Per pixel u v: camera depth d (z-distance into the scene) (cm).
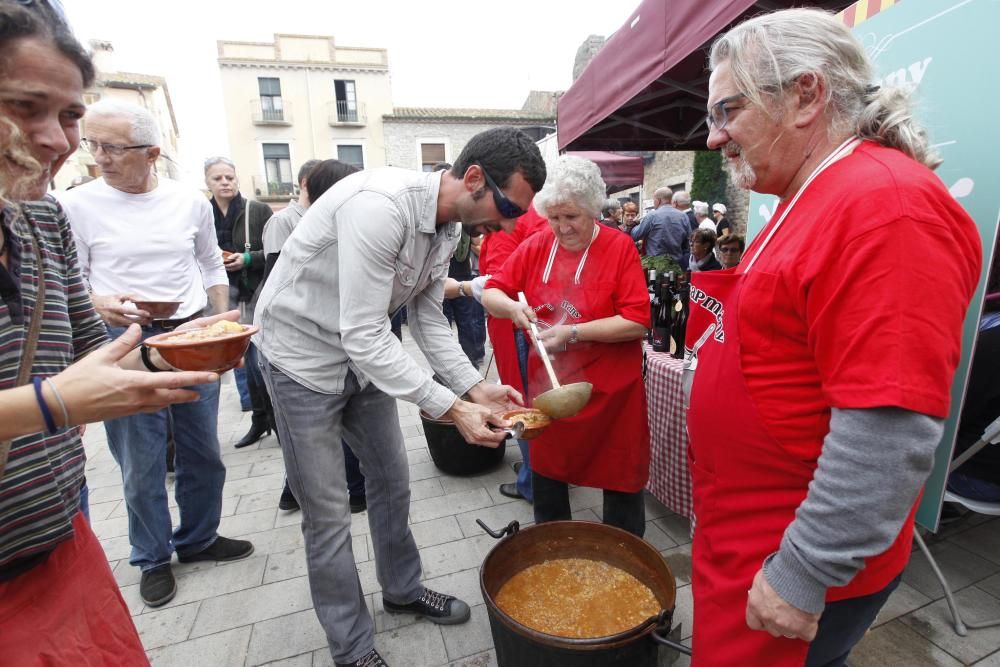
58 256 101
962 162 142
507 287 209
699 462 107
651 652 132
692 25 224
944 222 70
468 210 140
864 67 86
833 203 77
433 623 190
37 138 72
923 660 166
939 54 146
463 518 259
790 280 81
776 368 86
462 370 177
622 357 186
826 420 84
